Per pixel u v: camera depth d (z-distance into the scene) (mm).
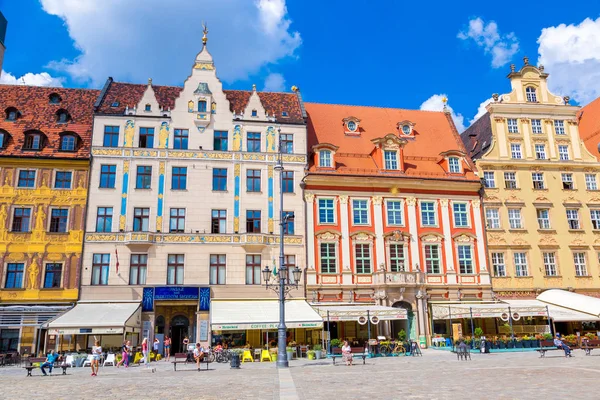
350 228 43812
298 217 43281
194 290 40188
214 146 43812
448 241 45094
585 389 17734
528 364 27953
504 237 46125
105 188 41188
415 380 21453
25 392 19703
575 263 46562
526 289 45094
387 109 53969
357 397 16797
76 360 33688
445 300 43500
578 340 39344
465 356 32531
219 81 45500
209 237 41500
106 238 40219
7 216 39688
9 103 44875
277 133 44906
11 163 40594
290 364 31344
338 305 41062
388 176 45125
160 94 46000
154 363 34562
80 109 45625
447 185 46125
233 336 40500
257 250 41781
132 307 38125
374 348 36438
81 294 38938
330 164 45312
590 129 53500
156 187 41906
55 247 39688
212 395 17891
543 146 49344
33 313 37750
